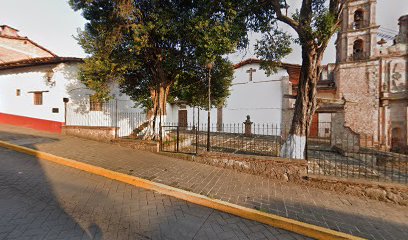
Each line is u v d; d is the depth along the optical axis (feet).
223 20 20.08
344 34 49.44
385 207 14.15
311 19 18.43
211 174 18.61
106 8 22.61
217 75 32.09
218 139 38.09
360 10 48.47
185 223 11.33
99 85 25.57
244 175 18.84
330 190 16.34
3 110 38.55
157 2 21.17
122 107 39.14
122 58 24.21
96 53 24.03
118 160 20.94
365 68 47.01
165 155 23.76
